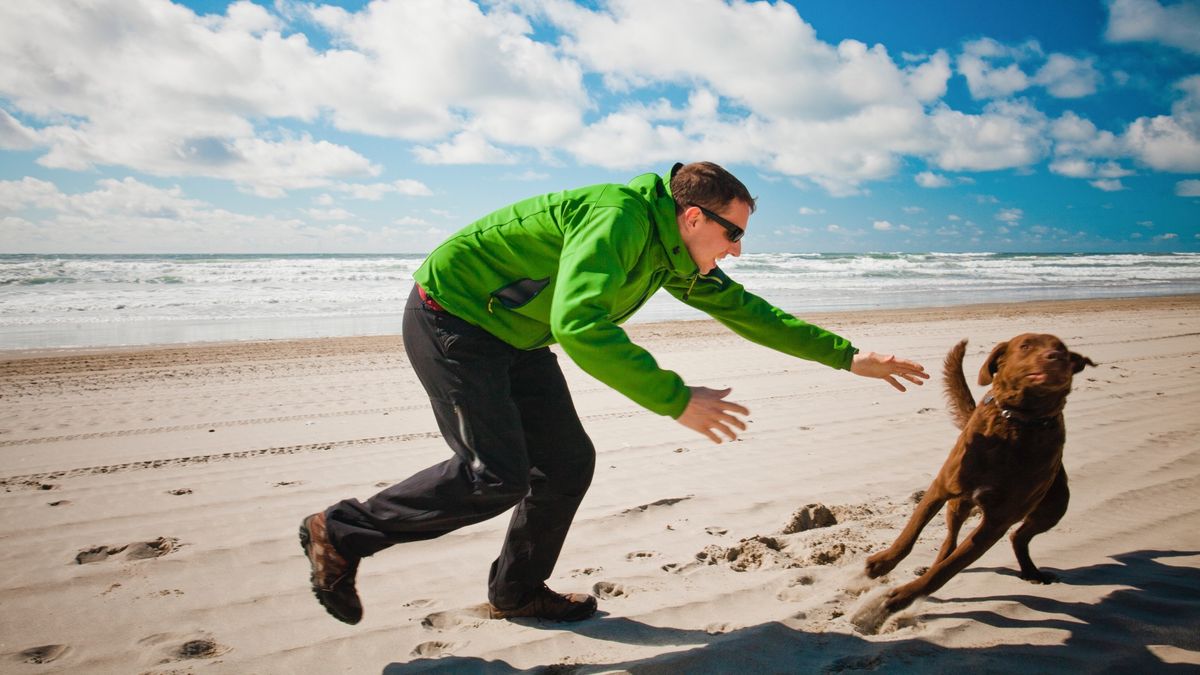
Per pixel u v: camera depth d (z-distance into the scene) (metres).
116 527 3.69
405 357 10.45
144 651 2.49
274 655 2.47
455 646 2.55
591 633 2.63
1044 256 60.38
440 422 2.48
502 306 2.39
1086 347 10.70
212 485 4.43
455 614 2.79
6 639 2.57
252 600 2.89
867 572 2.99
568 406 2.64
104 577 3.09
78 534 3.59
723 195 2.35
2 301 17.89
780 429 5.79
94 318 15.59
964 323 14.89
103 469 4.77
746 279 32.56
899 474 4.55
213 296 20.19
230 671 2.37
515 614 2.74
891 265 44.03
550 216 2.33
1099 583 2.98
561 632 2.64
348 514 2.43
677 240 2.38
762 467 4.72
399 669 2.39
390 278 26.41
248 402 7.19
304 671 2.38
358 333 13.66
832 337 2.88
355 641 2.57
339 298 20.23
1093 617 2.70
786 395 7.25
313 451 5.28
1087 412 6.08
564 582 3.05
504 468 2.39
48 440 5.60
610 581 3.06
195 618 2.74
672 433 5.68
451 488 2.39
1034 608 2.77
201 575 3.13
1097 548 3.34
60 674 2.35
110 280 23.89
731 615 2.76
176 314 16.48
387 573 3.16
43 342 12.04
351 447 5.41
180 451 5.26
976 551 2.68
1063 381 2.51
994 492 2.68
